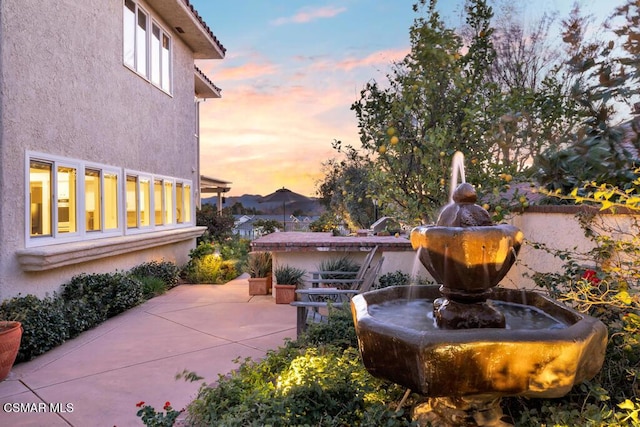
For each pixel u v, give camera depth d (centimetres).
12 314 543
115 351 571
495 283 249
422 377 202
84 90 797
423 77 473
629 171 366
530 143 457
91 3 820
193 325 704
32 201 664
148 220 1097
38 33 667
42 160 678
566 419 245
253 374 379
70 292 727
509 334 200
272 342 605
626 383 289
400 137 478
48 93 691
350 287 805
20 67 628
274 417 270
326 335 481
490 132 459
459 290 253
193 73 1449
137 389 445
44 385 458
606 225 369
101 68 859
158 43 1169
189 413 335
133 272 995
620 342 295
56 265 673
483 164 471
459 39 474
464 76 503
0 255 595
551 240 445
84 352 569
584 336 206
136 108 1023
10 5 606
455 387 202
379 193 538
